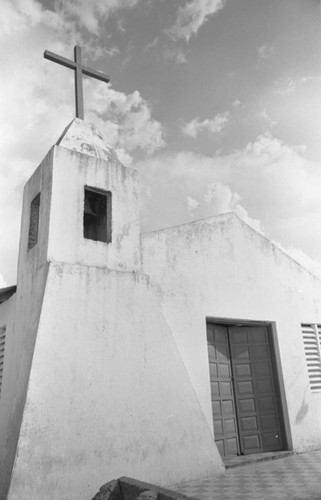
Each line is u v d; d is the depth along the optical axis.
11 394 6.23
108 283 5.84
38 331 4.97
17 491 4.18
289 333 8.38
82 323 5.38
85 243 5.86
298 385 8.05
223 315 7.39
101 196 6.74
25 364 5.10
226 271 7.77
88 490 4.64
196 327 6.92
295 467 6.20
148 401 5.58
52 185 5.80
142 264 6.64
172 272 6.97
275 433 7.52
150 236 6.92
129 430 5.25
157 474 5.27
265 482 5.34
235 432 7.14
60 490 4.46
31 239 6.65
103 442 4.97
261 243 8.67
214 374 7.23
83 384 5.09
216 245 7.81
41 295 5.31
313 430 7.91
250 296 7.98
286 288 8.74
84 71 7.69
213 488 5.12
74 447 4.73
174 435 5.64
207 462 5.81
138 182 6.89
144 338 5.91
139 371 5.66
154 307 6.22
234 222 8.36
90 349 5.31
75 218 5.89
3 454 4.68
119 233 6.29
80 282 5.57
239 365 7.70
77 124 7.12
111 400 5.24
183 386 6.03
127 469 5.04
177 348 6.23
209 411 6.54
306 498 4.50
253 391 7.62
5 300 7.97
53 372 4.91
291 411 7.71
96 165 6.40
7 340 7.37
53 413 4.73
